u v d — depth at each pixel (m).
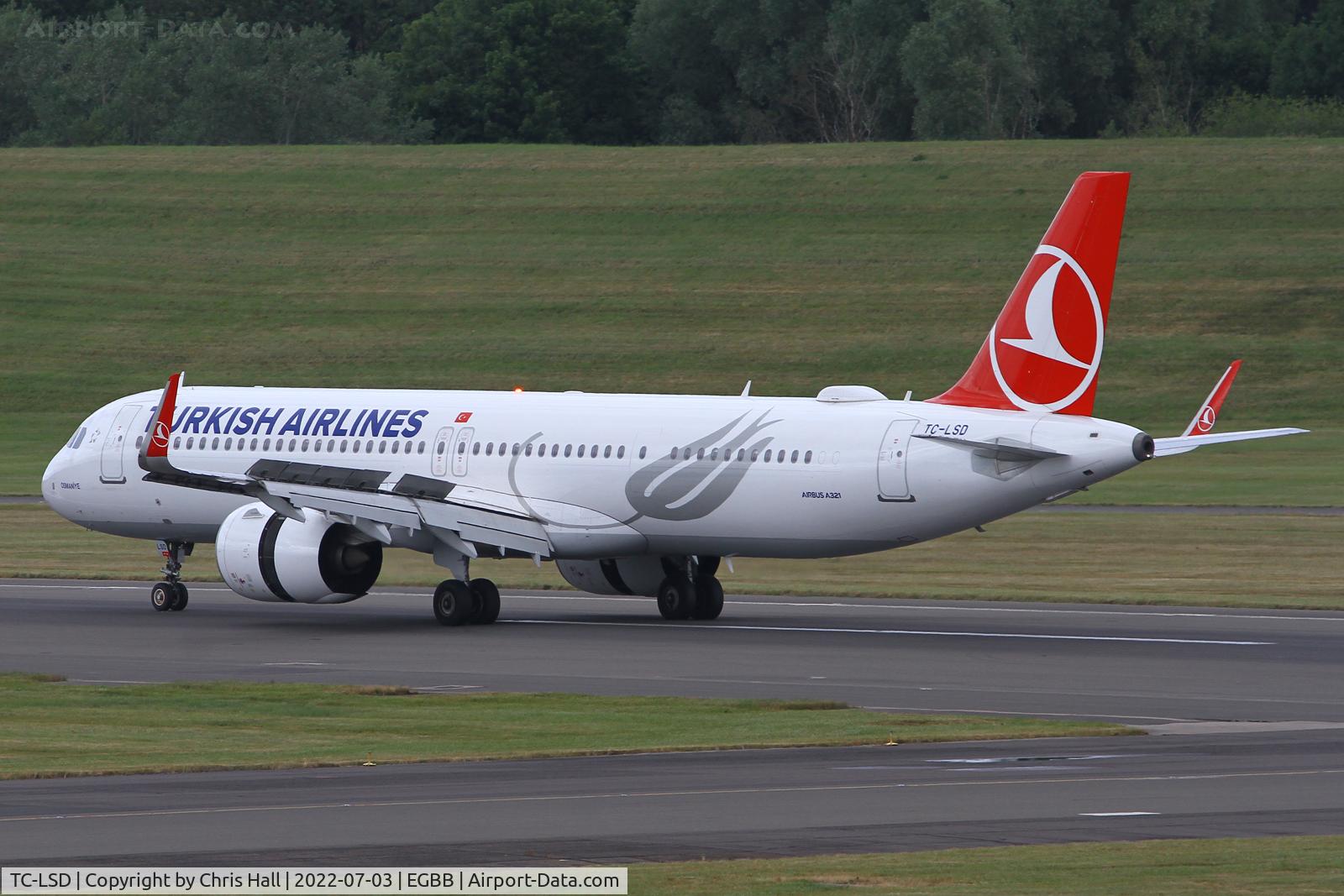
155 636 129.50
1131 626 132.25
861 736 84.19
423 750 81.50
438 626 135.50
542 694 99.31
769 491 133.38
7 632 131.62
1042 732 85.19
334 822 63.41
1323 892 51.97
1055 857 56.78
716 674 107.56
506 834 61.25
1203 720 89.12
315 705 95.81
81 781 73.38
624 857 57.31
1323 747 80.50
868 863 56.03
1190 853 57.31
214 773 75.50
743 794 68.69
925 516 129.38
